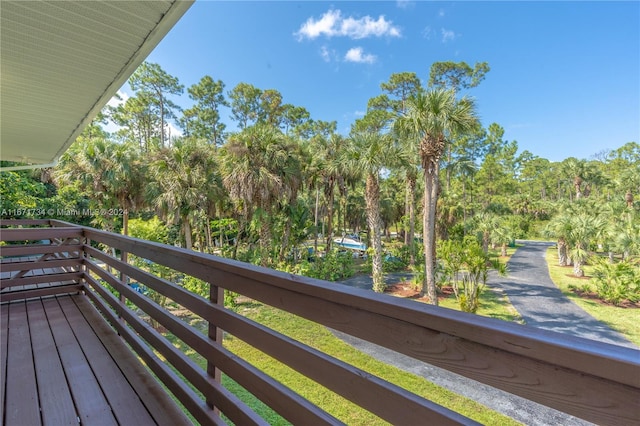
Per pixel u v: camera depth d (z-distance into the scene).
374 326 0.64
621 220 16.22
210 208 13.35
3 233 2.54
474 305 8.70
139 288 7.11
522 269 15.35
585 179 27.69
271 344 0.88
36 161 5.08
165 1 1.45
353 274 13.82
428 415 0.55
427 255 8.95
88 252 2.97
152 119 27.66
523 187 36.66
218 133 29.75
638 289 9.55
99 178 11.87
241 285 1.01
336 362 0.72
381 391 0.62
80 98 2.52
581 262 13.75
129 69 2.08
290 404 0.80
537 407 3.97
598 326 7.83
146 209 13.85
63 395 1.43
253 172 10.24
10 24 1.61
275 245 13.14
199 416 1.16
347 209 24.89
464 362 0.51
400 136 8.80
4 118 2.96
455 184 26.45
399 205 25.16
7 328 2.23
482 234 19.06
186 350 5.37
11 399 1.40
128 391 1.47
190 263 1.30
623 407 0.38
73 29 1.67
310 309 0.78
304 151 13.73
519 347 0.45
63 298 2.90
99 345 1.97
